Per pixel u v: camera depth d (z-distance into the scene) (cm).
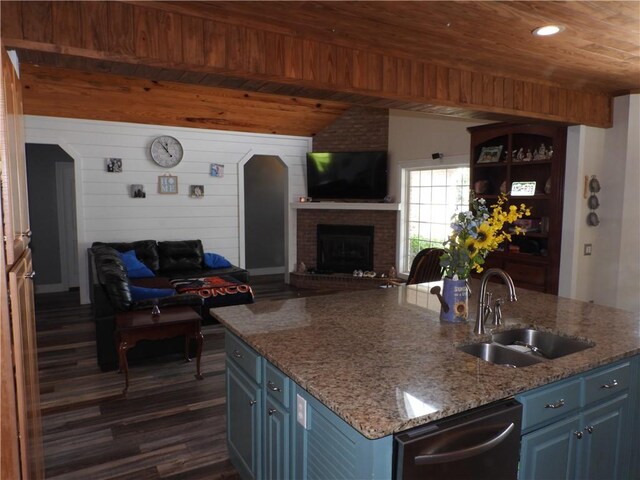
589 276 492
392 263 753
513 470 169
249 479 236
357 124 768
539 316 262
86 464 269
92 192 653
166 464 270
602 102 466
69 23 237
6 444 159
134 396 360
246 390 231
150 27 256
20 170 203
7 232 159
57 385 379
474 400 156
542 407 178
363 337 221
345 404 152
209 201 738
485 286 228
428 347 207
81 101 602
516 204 537
